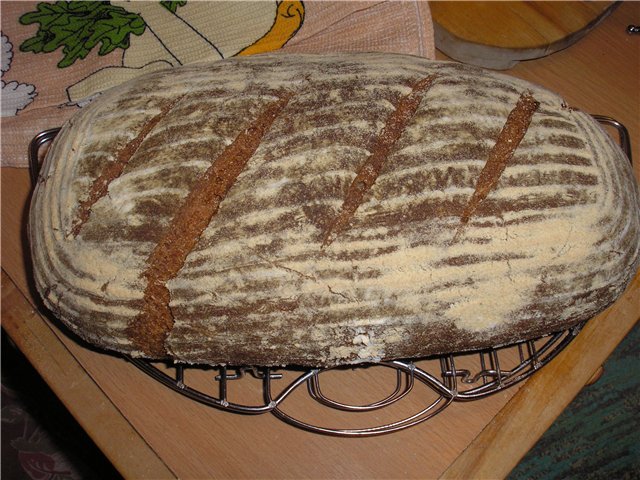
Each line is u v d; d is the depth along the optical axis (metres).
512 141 0.28
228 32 0.38
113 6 0.39
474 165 0.27
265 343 0.27
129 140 0.28
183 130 0.28
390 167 0.26
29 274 0.36
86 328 0.29
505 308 0.27
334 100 0.28
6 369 0.51
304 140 0.27
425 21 0.39
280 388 0.33
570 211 0.27
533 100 0.29
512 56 0.42
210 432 0.32
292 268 0.26
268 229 0.26
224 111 0.28
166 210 0.27
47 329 0.34
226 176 0.27
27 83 0.37
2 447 0.49
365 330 0.27
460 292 0.26
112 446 0.32
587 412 0.48
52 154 0.30
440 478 0.31
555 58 0.43
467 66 0.31
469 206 0.26
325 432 0.30
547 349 0.34
